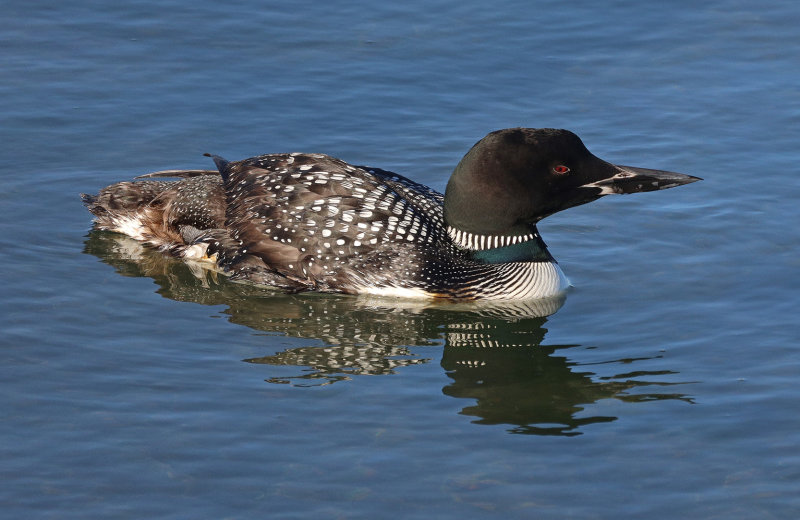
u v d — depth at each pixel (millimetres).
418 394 10133
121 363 10508
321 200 12148
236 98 16062
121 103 15852
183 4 18359
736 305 11664
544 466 8992
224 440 9297
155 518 8320
